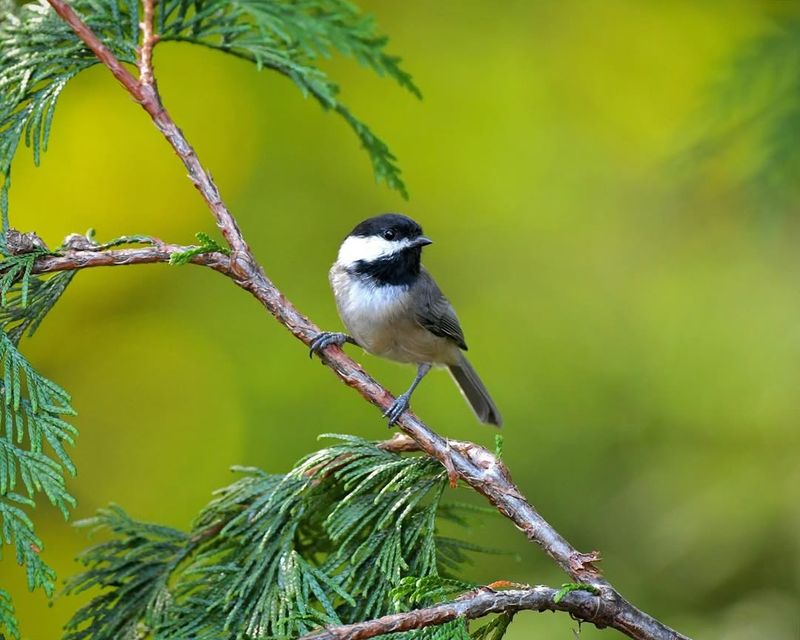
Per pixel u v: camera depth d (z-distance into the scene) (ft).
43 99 16.47
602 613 12.44
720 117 28.35
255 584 14.35
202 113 42.29
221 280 40.55
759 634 28.07
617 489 34.88
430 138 42.34
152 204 42.96
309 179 41.78
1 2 19.26
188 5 18.10
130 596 15.43
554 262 40.75
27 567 12.24
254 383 38.81
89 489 37.78
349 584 13.87
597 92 42.29
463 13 42.60
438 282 40.70
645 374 37.24
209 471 37.91
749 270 37.93
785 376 34.06
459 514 17.70
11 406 13.82
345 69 42.42
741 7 40.68
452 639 11.73
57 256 14.82
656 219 40.42
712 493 31.17
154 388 39.52
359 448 15.14
